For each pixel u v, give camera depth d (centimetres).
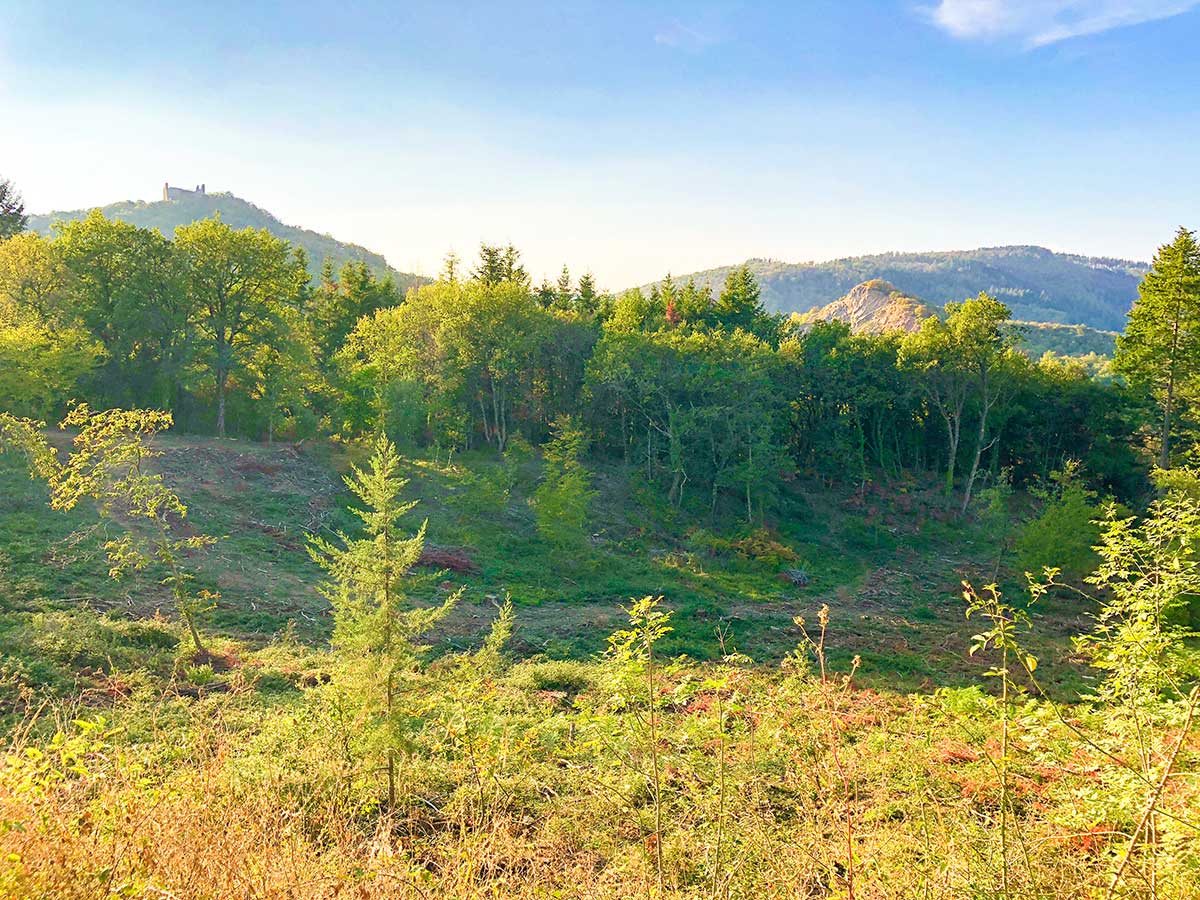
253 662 1808
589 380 5181
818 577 3819
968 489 5216
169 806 599
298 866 552
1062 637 2720
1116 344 4559
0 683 1388
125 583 2295
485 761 1070
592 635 2450
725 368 4775
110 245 4344
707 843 745
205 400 4888
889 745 1073
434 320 5306
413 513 3706
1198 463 4209
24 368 3509
